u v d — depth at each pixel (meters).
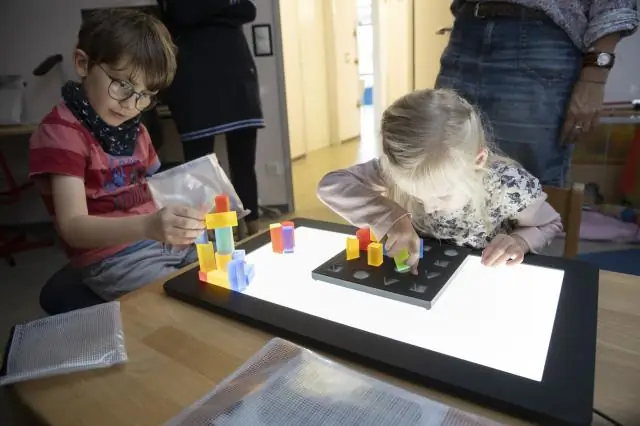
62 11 2.78
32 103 2.91
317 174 4.14
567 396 0.45
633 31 1.06
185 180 0.90
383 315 0.61
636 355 0.54
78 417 0.49
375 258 0.73
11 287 2.24
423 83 3.62
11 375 0.55
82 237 0.82
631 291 0.68
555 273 0.70
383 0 5.41
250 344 0.59
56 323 0.65
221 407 0.47
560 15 1.07
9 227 3.08
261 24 2.77
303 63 4.92
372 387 0.49
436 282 0.67
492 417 0.45
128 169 1.05
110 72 0.88
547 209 0.91
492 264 0.73
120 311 0.68
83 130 0.96
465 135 0.78
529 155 1.18
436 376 0.49
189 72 2.02
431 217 0.92
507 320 0.59
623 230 2.19
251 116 2.20
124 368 0.56
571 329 0.56
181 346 0.59
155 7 2.71
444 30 3.16
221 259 0.73
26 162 2.98
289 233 0.82
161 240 0.76
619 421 0.45
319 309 0.64
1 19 2.80
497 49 1.15
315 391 0.49
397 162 0.77
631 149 2.37
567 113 1.13
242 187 2.33
